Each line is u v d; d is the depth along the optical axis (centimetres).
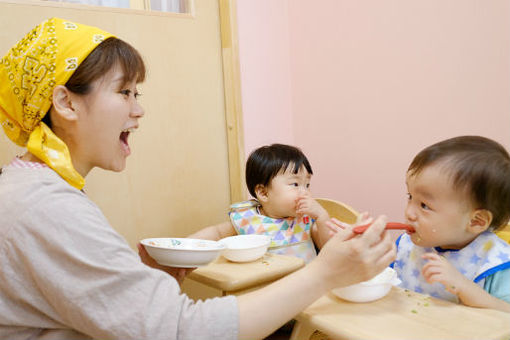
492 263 87
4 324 67
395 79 151
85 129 74
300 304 69
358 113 164
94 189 135
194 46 156
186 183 157
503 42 125
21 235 63
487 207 85
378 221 70
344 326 69
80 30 73
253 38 173
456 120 137
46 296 64
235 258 105
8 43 118
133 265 65
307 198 134
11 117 78
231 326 65
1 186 69
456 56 135
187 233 159
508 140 126
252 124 175
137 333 62
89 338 69
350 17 162
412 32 145
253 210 143
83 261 62
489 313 73
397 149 154
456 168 85
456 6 134
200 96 159
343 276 70
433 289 97
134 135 143
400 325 69
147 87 145
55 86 71
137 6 145
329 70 172
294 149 142
